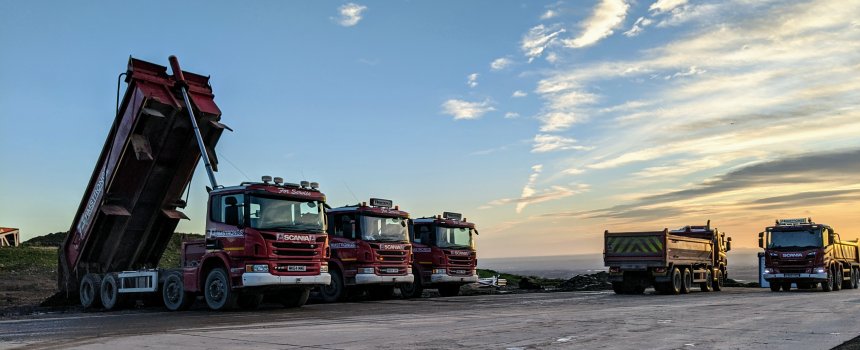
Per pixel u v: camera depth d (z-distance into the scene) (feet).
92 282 65.92
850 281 114.73
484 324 43.27
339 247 74.90
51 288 101.55
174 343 33.30
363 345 32.48
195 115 62.95
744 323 44.80
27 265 130.72
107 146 63.67
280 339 34.94
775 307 60.49
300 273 57.26
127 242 67.36
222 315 52.49
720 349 32.19
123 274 64.08
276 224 56.44
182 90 62.34
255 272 54.44
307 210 59.36
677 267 91.76
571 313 53.01
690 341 35.01
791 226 102.89
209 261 58.29
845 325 43.80
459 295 90.53
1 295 88.48
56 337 37.55
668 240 87.56
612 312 54.08
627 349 31.78
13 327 45.11
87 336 37.65
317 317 49.57
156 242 68.69
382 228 76.18
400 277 76.64
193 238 61.62
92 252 67.87
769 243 103.45
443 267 84.79
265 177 57.52
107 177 63.57
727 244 111.45
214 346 32.07
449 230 87.25
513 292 100.78
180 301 59.77
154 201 66.03
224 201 57.21
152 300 65.82
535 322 44.73
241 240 55.16
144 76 61.26
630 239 89.35
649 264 87.51
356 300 77.10
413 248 85.35
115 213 63.46
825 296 81.61
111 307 64.23
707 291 101.45
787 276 100.94
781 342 34.99
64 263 69.56
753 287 124.36
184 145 64.13
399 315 51.31
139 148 60.85
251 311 56.80
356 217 74.43
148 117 60.80
